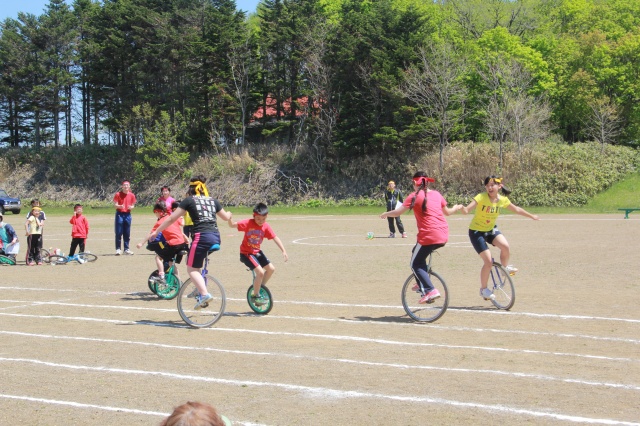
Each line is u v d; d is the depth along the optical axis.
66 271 16.56
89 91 72.50
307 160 54.25
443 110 46.06
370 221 33.03
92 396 6.21
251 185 53.59
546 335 8.30
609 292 11.42
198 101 58.84
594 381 6.29
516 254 17.48
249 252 10.08
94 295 12.66
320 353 7.65
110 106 67.62
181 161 57.25
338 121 53.91
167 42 62.56
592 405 5.58
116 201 20.23
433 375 6.62
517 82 46.94
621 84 52.97
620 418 5.25
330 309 10.51
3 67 70.31
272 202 52.12
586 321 9.06
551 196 42.00
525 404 5.64
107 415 5.68
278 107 60.69
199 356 7.66
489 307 10.28
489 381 6.36
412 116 48.62
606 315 9.44
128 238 20.52
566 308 10.02
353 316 9.90
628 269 14.19
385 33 49.69
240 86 58.19
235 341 8.42
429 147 50.38
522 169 44.69
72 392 6.36
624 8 61.19
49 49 69.19
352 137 51.78
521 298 11.02
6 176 67.44
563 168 43.69
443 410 5.55
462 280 13.31
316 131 54.78
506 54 50.56
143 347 8.18
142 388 6.42
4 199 46.50
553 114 53.72
